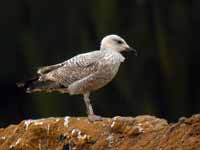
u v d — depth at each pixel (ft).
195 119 40.04
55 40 95.35
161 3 95.76
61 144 42.32
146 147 40.45
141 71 92.89
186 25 96.02
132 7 95.66
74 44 94.84
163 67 94.07
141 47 94.32
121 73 91.35
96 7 95.40
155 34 94.99
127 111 90.53
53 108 89.92
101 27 94.48
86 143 41.86
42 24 95.86
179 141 39.78
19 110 92.94
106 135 41.75
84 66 45.55
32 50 94.79
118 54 46.03
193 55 95.81
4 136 44.21
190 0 96.53
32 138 42.86
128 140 41.24
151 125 41.52
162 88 93.35
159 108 93.09
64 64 46.16
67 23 95.76
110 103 89.51
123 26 94.94
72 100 89.25
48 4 96.07
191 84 95.40
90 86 45.60
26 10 95.96
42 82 46.19
